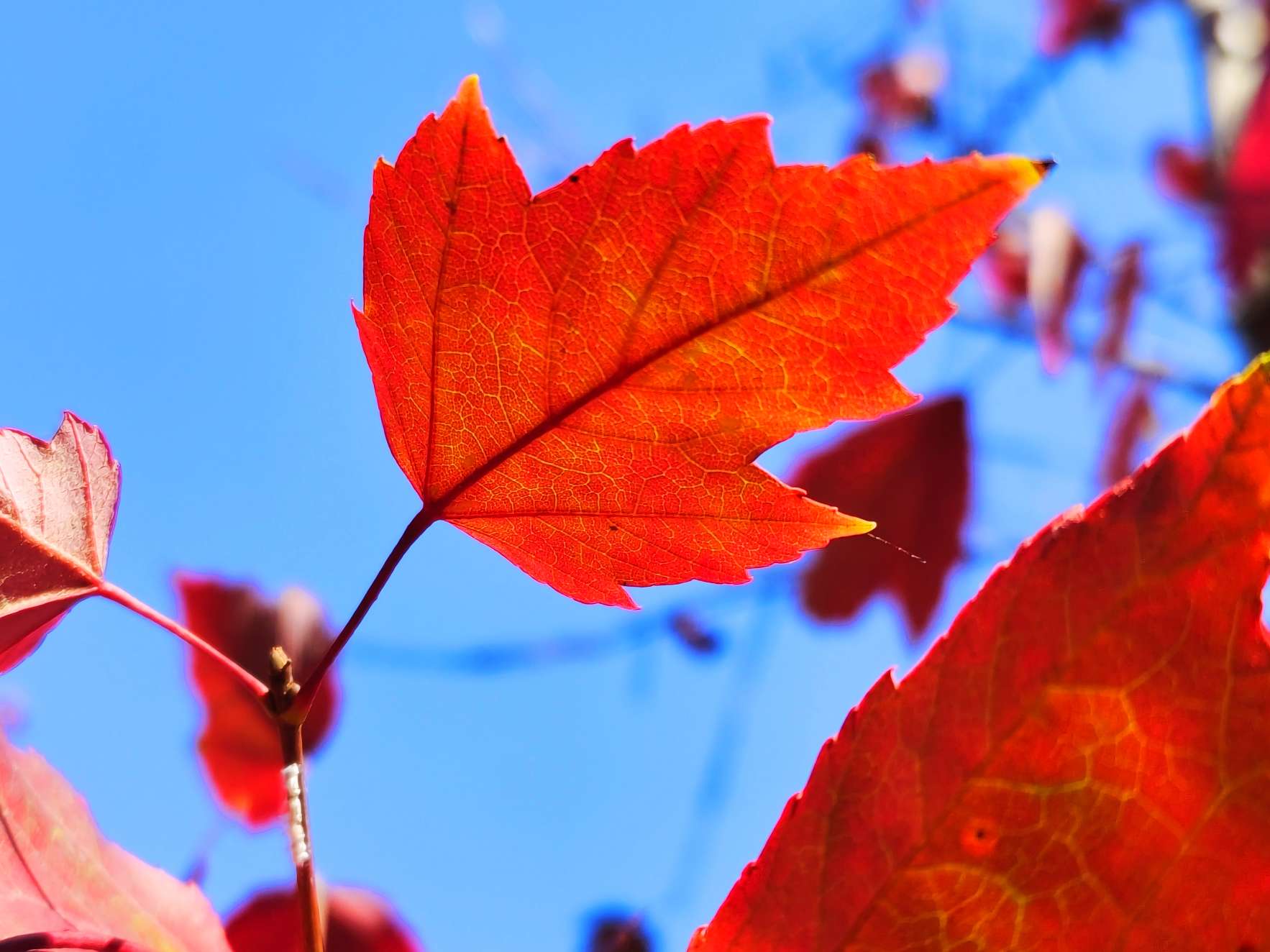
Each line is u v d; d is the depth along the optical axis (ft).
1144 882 0.76
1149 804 0.76
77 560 0.87
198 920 0.90
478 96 0.76
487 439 0.82
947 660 0.78
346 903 1.04
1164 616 0.76
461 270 0.78
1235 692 0.75
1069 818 0.76
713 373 0.78
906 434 1.95
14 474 0.86
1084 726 0.76
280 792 1.08
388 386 0.82
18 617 0.85
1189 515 0.76
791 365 0.77
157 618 0.87
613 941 1.14
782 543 0.83
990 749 0.77
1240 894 0.75
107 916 0.86
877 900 0.77
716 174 0.75
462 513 0.84
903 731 0.78
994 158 0.73
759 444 0.80
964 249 0.74
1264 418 0.75
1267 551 0.75
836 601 1.91
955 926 0.77
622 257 0.77
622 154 0.76
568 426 0.81
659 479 0.82
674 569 0.85
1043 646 0.77
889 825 0.78
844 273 0.76
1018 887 0.76
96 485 0.89
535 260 0.78
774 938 0.78
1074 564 0.77
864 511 1.93
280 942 0.97
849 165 0.74
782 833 0.79
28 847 0.85
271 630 1.16
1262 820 0.75
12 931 0.82
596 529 0.84
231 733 1.10
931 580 1.90
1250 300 2.13
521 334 0.79
